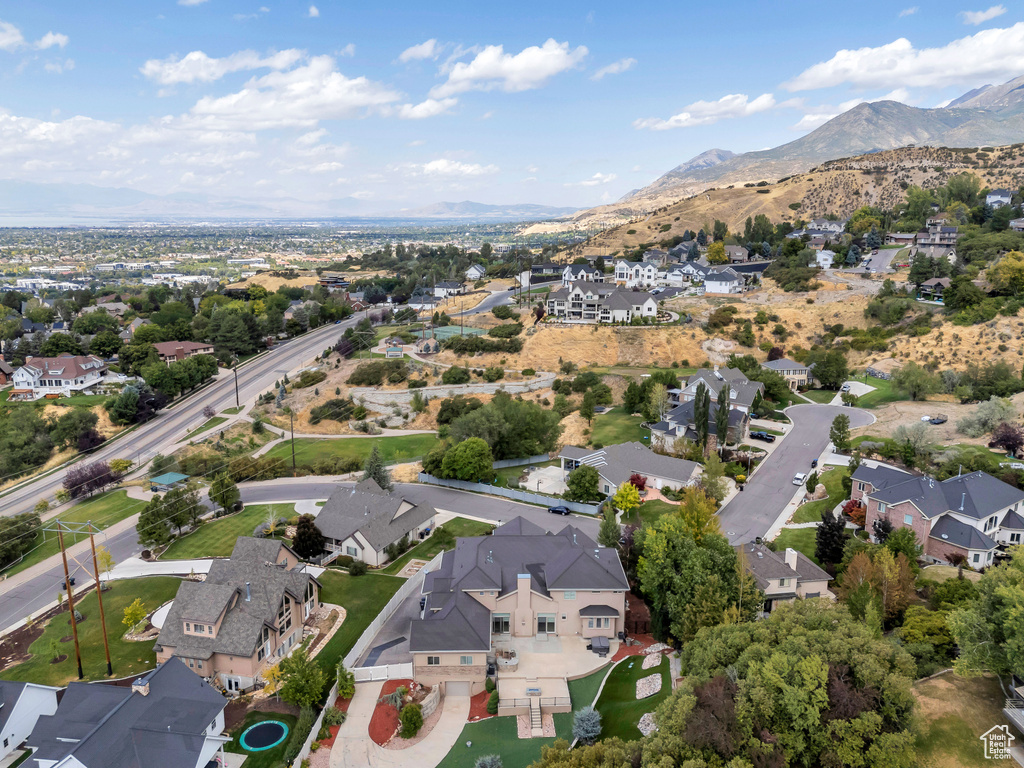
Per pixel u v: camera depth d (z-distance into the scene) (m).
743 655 41.38
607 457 92.50
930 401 110.50
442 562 66.00
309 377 145.88
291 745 46.03
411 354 152.25
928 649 45.22
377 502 79.56
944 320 132.25
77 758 41.34
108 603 66.94
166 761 42.59
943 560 65.00
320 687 50.34
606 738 43.75
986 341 121.81
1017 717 37.44
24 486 107.12
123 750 42.75
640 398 116.56
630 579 65.88
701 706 39.03
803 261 190.00
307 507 90.62
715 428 101.31
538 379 134.75
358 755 46.28
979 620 40.06
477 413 103.75
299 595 60.72
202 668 54.22
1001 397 103.25
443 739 47.75
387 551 75.38
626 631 59.66
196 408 138.38
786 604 47.66
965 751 36.44
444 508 88.81
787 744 37.22
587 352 143.88
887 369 127.25
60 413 127.81
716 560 56.94
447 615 54.78
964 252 160.50
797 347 142.88
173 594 68.38
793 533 74.00
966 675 39.59
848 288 162.75
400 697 51.19
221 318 177.75
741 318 152.25
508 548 63.84
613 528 68.19
